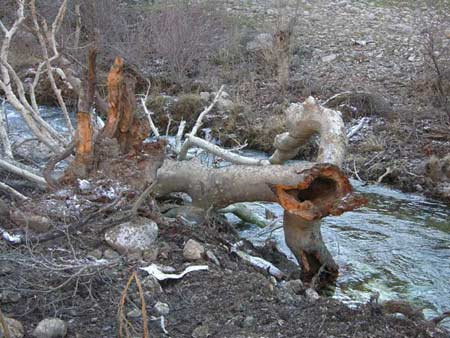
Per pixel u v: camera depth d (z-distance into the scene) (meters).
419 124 14.26
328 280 7.97
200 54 17.64
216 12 20.19
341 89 16.11
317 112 8.14
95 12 17.06
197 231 7.44
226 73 17.19
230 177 7.68
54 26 8.84
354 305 6.91
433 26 19.14
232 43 18.28
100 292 5.87
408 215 10.59
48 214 6.88
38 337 5.17
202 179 7.84
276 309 5.86
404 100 15.43
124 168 7.22
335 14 21.73
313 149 13.09
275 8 21.77
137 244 6.68
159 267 6.42
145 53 17.77
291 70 17.56
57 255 6.39
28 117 8.51
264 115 15.01
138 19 19.75
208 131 14.26
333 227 9.89
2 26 8.75
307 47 18.91
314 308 5.95
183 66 16.88
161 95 15.51
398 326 5.80
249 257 7.50
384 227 9.98
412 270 8.49
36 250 6.42
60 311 5.53
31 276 5.89
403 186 11.95
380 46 18.92
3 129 8.98
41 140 8.63
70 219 6.86
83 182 7.12
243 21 20.30
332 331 5.56
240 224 9.38
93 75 7.11
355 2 23.06
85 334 5.29
